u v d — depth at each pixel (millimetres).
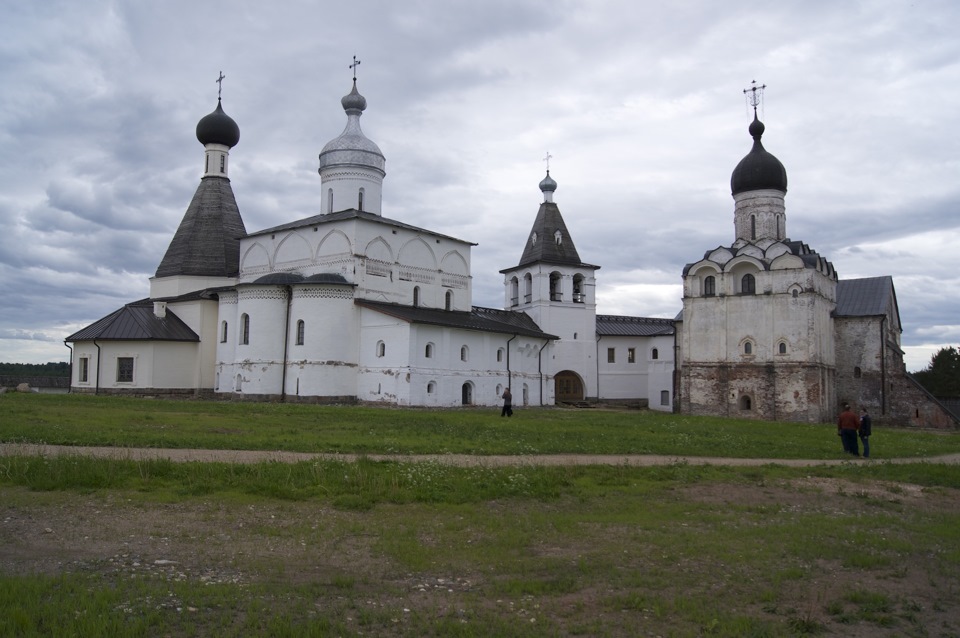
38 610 8539
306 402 49438
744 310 56344
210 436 23609
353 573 10750
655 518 14789
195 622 8602
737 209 60531
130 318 55500
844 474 21422
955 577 11602
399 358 48844
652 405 71188
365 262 52406
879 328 57938
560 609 9562
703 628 9023
